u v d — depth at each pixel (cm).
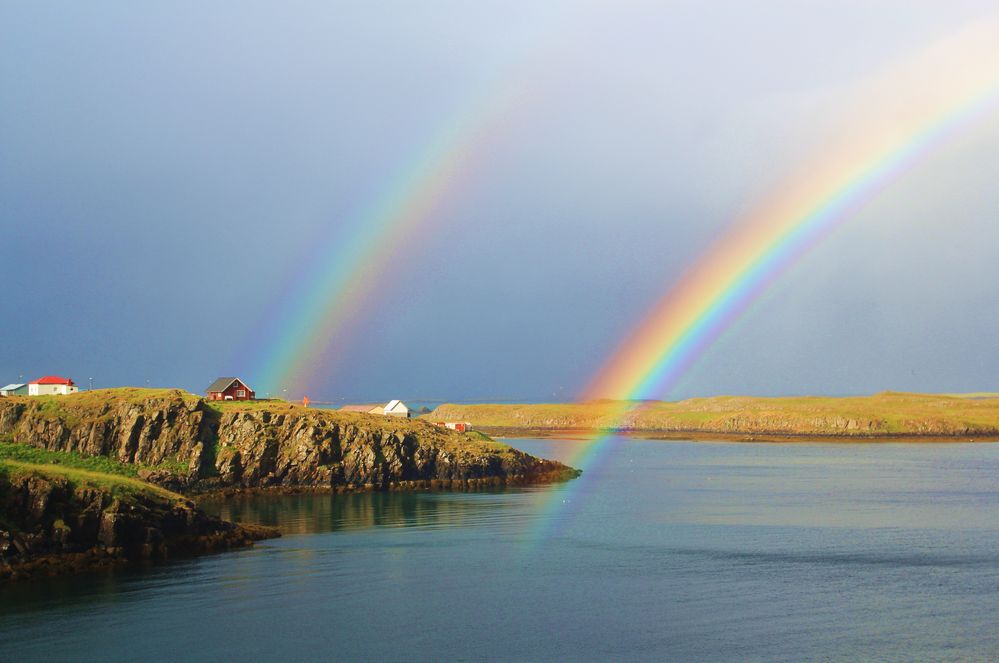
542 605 7419
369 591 7819
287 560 9088
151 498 9481
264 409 16875
